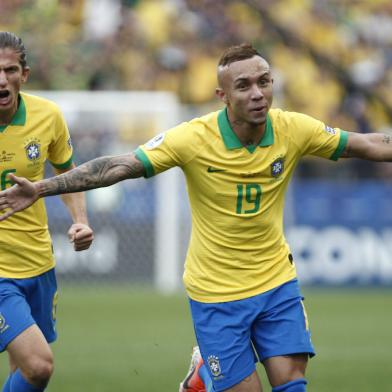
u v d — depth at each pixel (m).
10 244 18.69
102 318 41.44
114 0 62.84
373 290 53.91
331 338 36.34
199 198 17.39
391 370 29.00
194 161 17.05
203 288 17.41
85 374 28.02
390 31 66.38
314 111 62.03
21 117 18.75
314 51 63.75
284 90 62.34
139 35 62.50
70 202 20.06
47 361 17.58
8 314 18.05
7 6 62.72
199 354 19.77
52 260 19.50
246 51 16.61
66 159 20.00
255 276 17.30
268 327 17.25
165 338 35.78
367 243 53.84
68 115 52.47
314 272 53.78
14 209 16.22
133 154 16.88
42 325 19.73
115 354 32.06
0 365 29.88
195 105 61.53
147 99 54.53
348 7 66.44
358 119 62.59
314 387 25.86
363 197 53.81
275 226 17.44
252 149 17.00
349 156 17.62
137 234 53.03
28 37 61.97
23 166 18.89
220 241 17.27
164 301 47.94
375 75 64.19
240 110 16.58
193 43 62.78
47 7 62.75
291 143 17.27
